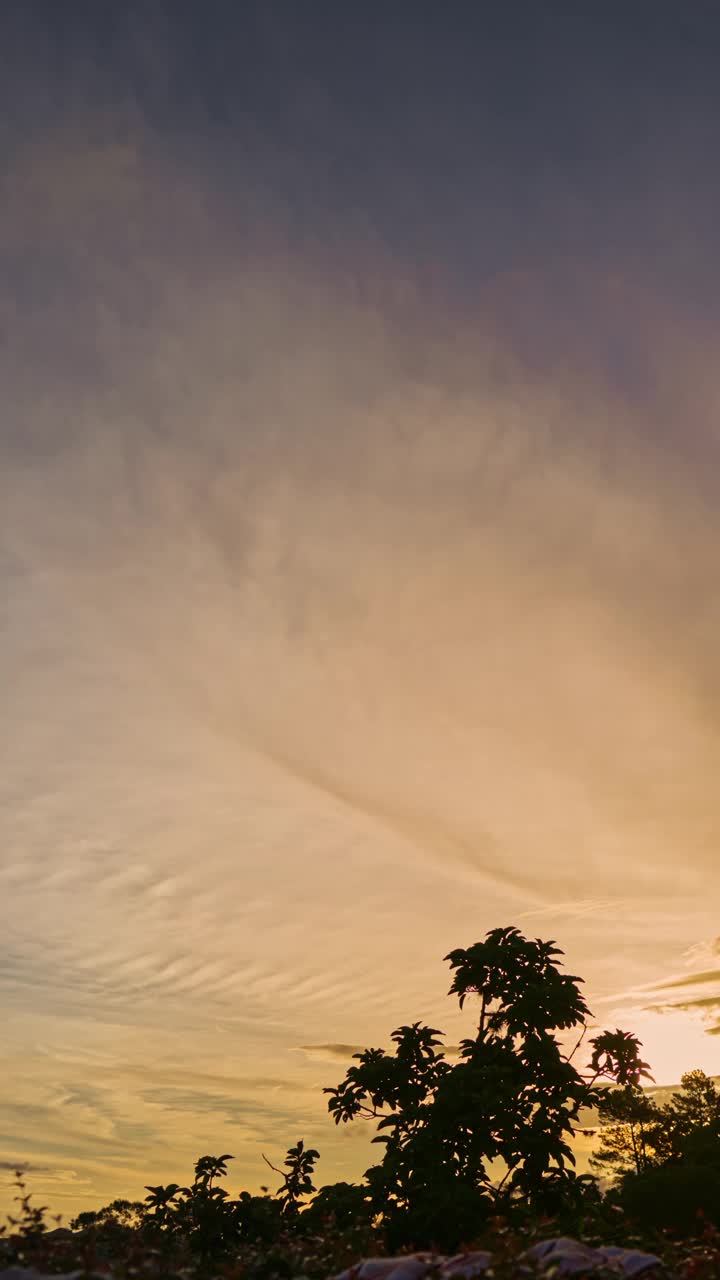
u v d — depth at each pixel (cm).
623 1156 2206
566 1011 1460
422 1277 771
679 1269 877
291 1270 1073
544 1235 1175
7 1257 920
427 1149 1359
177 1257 1028
